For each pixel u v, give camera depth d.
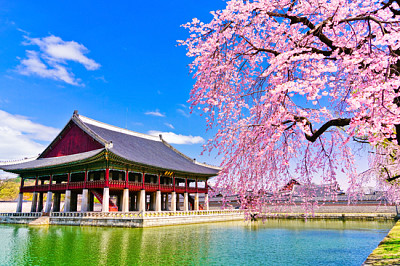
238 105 9.31
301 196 10.34
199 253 19.91
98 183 38.62
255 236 28.81
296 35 8.12
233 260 17.94
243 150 8.68
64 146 48.97
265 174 9.06
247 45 9.23
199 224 42.03
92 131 44.84
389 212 53.88
